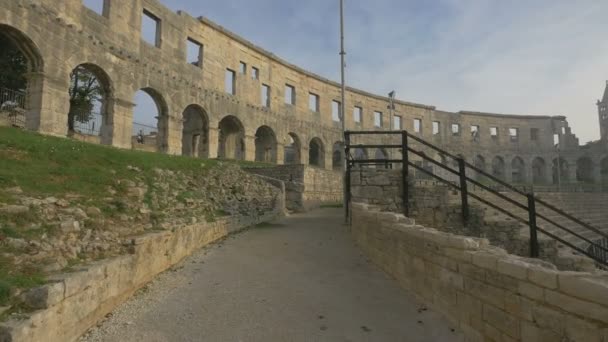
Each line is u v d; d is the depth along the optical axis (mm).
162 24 25453
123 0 22516
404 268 7117
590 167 57406
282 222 15633
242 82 32875
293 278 7676
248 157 32719
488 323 4543
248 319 5566
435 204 13094
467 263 5023
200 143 29297
